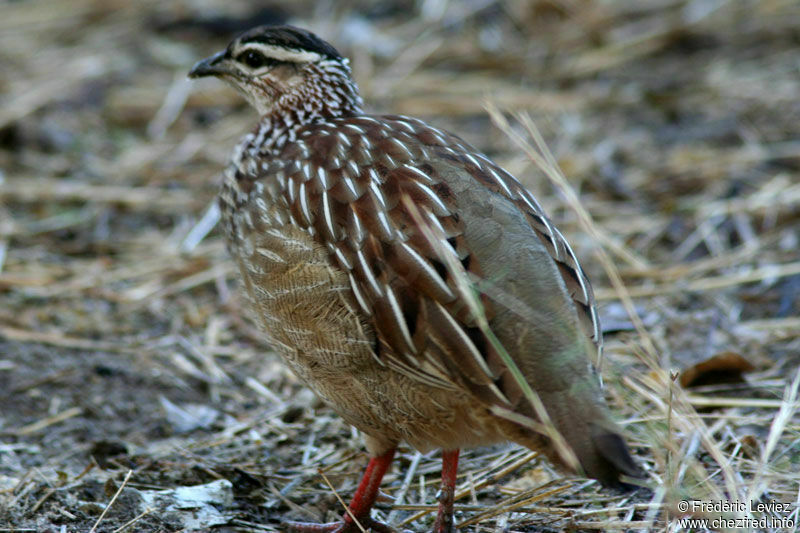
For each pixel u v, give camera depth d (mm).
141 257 13250
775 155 14805
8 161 15125
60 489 8812
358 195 7906
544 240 7734
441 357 7293
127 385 10898
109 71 17438
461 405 7434
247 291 8555
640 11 18734
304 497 9055
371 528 8523
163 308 12281
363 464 9477
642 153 15117
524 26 18578
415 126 8727
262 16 18922
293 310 8000
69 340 11570
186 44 18422
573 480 8867
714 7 18516
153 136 16000
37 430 10102
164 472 9258
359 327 7637
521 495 8719
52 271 12820
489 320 7223
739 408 9930
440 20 18562
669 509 8125
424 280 7383
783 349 10984
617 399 9164
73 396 10672
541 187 14258
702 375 10359
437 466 9398
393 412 7793
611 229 13438
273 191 8398
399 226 7617
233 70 9906
